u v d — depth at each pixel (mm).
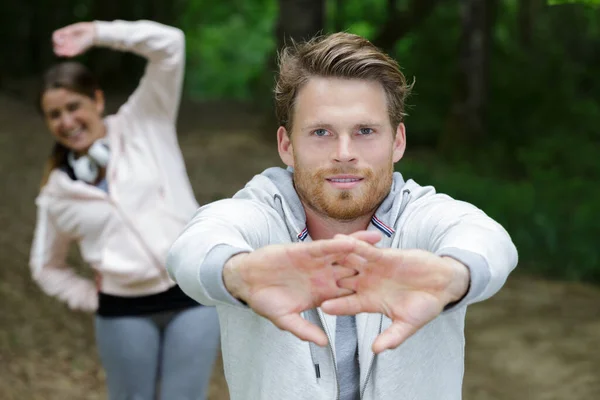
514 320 7223
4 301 6340
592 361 6297
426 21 17812
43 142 12055
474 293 1529
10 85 16469
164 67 3605
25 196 9156
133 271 3406
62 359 5688
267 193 1993
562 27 19578
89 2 18328
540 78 17172
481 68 15086
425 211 1908
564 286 8344
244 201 1950
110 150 3566
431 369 1886
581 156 13906
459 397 1953
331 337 1886
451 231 1726
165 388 3498
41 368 5500
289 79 1896
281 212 1993
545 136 15477
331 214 1883
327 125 1833
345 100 1827
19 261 7211
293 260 1479
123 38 3564
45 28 17953
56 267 3789
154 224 3490
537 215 9680
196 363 3484
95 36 3590
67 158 3635
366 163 1854
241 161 12992
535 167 13719
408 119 16297
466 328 7016
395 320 1473
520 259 9031
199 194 10711
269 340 1880
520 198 10688
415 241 1894
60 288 3783
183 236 1723
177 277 1653
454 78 16391
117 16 18219
